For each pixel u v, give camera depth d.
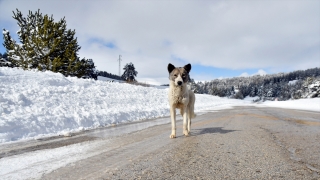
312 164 2.80
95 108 10.19
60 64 19.97
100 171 2.60
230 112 15.04
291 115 11.75
